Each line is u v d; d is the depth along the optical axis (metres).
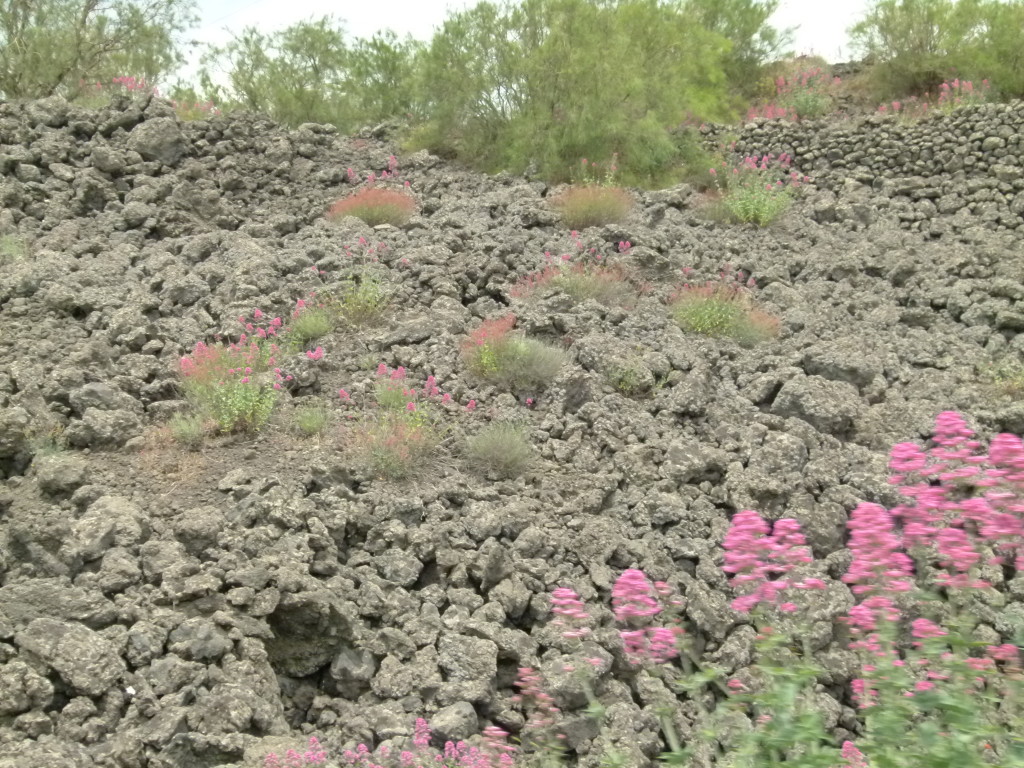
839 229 13.27
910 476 7.53
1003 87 17.94
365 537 6.62
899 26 18.64
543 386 8.56
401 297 9.80
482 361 8.59
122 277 9.70
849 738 5.80
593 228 12.05
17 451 6.89
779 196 13.47
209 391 7.78
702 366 9.02
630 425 8.16
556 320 9.42
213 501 6.59
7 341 8.24
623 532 7.05
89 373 7.73
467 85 15.15
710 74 17.86
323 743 5.22
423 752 5.03
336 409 7.99
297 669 5.71
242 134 13.73
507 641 5.84
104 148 11.85
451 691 5.51
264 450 7.28
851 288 11.45
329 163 14.12
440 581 6.37
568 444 7.87
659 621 6.14
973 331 10.43
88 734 4.75
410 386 8.45
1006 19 18.08
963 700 2.86
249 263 9.88
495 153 15.12
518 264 10.88
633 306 10.39
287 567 5.84
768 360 9.33
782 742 2.95
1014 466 3.21
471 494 7.16
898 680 2.95
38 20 15.91
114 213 11.15
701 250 12.08
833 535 7.13
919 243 12.62
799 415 8.45
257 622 5.56
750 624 6.30
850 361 9.20
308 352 8.79
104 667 4.95
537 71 14.75
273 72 17.19
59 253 9.93
